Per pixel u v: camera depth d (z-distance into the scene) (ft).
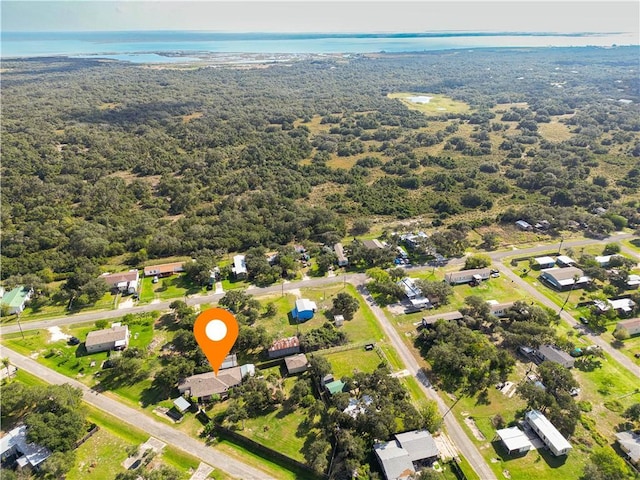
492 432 269.23
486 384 299.99
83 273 432.66
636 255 488.02
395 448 250.57
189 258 493.36
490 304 387.55
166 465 248.11
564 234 543.39
